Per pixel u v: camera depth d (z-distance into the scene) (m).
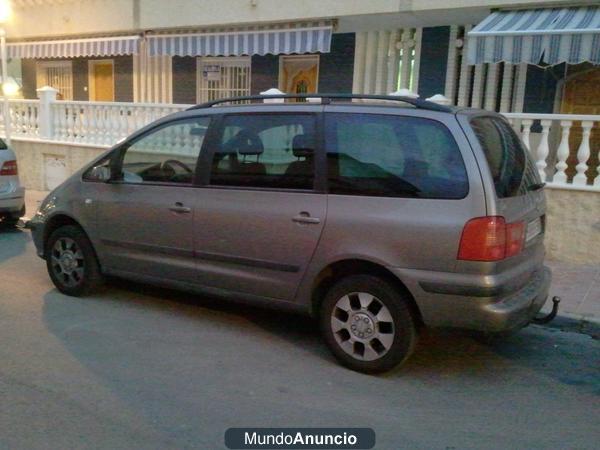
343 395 3.95
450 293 3.88
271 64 12.20
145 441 3.33
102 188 5.43
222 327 5.12
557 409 3.89
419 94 10.54
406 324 4.07
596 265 7.01
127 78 14.22
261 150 4.61
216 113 4.89
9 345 4.61
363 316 4.19
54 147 11.95
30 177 12.48
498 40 7.78
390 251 4.02
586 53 7.23
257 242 4.55
